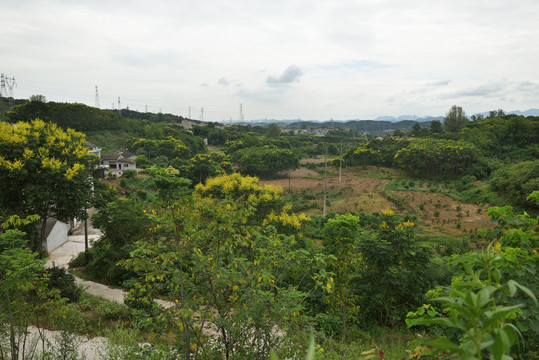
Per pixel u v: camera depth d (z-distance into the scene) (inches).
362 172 2908.5
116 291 562.6
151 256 183.5
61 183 450.9
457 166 2465.6
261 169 2765.7
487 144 2849.4
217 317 170.1
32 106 2945.4
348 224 367.6
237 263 194.7
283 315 171.6
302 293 190.4
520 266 90.4
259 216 719.1
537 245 102.2
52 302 209.0
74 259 761.0
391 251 442.3
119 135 3501.5
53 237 911.0
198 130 4960.6
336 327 395.2
